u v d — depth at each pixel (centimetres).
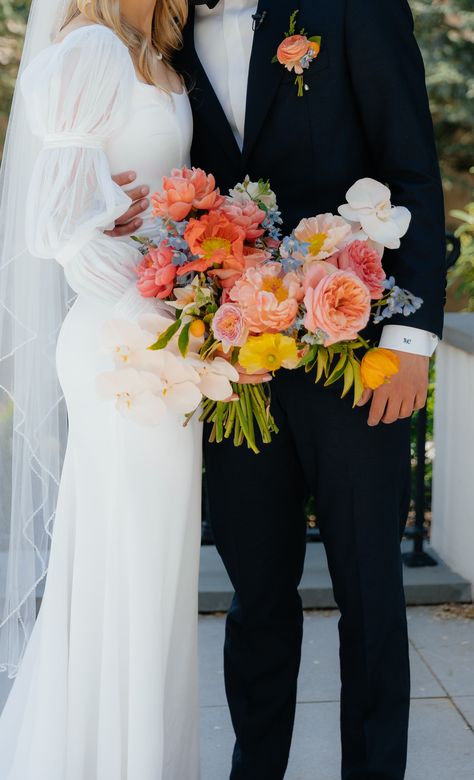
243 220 189
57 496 228
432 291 203
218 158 217
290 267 188
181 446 205
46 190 195
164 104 206
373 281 188
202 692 288
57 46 195
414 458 444
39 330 218
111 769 205
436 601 345
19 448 222
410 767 250
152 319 187
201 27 217
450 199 875
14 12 727
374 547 213
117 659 204
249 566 223
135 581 203
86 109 192
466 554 347
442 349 366
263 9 209
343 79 206
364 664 217
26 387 219
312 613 340
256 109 208
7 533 231
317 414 210
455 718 273
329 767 250
